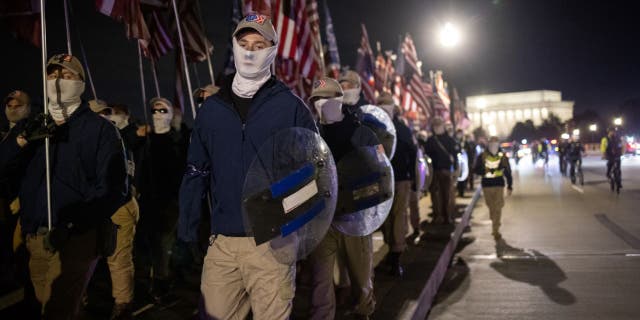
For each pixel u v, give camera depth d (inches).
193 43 285.6
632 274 289.7
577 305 241.3
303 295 234.7
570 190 768.3
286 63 368.5
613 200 619.5
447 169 442.0
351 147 177.2
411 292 235.0
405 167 267.9
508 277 298.4
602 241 383.2
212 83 285.7
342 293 218.7
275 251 119.6
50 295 139.3
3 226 210.4
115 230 147.0
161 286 235.3
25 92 212.2
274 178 119.5
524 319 226.4
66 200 142.0
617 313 228.2
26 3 225.1
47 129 139.9
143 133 250.2
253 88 124.9
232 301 125.2
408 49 698.8
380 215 174.2
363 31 549.3
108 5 227.0
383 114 241.4
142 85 259.1
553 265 320.2
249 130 121.8
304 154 122.4
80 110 145.6
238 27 121.9
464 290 278.1
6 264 216.1
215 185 124.3
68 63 144.6
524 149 3061.0
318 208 123.1
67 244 139.2
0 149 150.7
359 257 182.4
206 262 126.1
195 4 286.0
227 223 121.9
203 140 125.6
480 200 746.2
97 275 272.2
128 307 200.5
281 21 334.6
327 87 181.6
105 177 141.7
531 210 577.0
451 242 366.6
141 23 238.2
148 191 241.0
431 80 910.4
